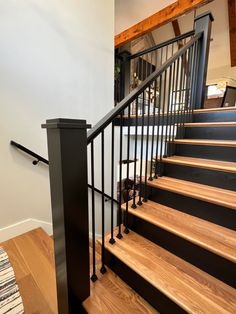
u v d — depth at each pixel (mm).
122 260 1126
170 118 1896
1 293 1183
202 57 2330
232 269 958
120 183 1365
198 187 1417
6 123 1633
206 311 835
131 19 3916
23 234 1787
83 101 2297
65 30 2016
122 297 1065
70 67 2107
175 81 1956
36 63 1796
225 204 1125
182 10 3316
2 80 1580
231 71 6289
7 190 1687
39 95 1847
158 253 1192
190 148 1770
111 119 1079
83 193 909
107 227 2947
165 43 2695
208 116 2066
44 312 1089
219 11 4828
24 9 1663
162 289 937
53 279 1298
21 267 1394
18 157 1727
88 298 1044
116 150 2900
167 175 1716
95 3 2307
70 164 821
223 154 1562
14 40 1624
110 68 2615
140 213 1351
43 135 1896
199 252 1071
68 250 884
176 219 1271
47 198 1971
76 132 828
